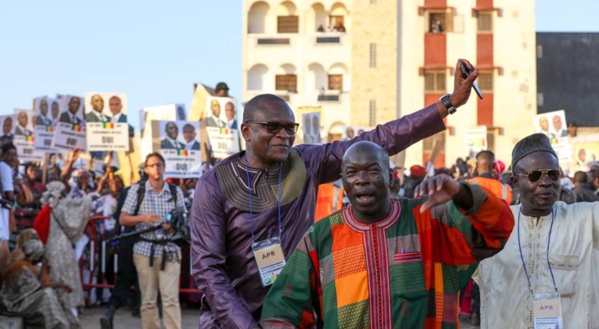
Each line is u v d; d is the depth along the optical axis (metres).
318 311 4.60
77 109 16.28
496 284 5.99
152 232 10.77
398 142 5.54
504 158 45.72
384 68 45.88
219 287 5.12
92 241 14.25
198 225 5.29
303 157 5.59
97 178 20.80
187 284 14.29
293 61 48.09
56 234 12.58
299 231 5.38
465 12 46.03
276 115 5.30
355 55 46.16
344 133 23.27
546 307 5.77
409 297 4.21
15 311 10.52
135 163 18.56
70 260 12.63
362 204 4.25
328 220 4.41
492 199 3.98
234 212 5.30
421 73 45.88
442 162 45.16
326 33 47.78
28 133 19.41
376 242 4.29
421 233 4.28
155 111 17.25
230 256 5.35
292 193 5.36
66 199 12.75
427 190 3.95
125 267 11.41
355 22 46.16
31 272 10.73
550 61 48.91
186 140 15.30
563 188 12.30
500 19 45.84
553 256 5.85
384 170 4.28
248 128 5.39
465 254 4.23
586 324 5.82
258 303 5.30
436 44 45.88
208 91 19.64
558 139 19.39
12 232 12.12
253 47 48.38
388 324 4.21
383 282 4.25
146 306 10.76
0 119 19.25
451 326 4.26
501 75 45.78
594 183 16.33
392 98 45.81
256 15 49.00
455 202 4.05
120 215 11.19
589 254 5.87
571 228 5.88
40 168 18.58
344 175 4.30
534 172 5.83
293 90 48.31
